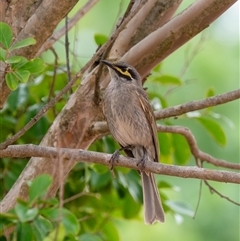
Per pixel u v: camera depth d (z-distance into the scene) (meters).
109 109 10.97
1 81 9.55
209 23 10.59
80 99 10.81
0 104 9.80
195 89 16.45
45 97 12.61
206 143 16.06
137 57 10.97
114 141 12.39
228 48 16.81
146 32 11.16
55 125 10.81
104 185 12.30
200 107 10.81
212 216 15.78
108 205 12.48
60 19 9.59
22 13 9.84
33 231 7.27
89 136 10.92
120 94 11.02
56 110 12.48
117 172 11.92
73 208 12.35
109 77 11.30
